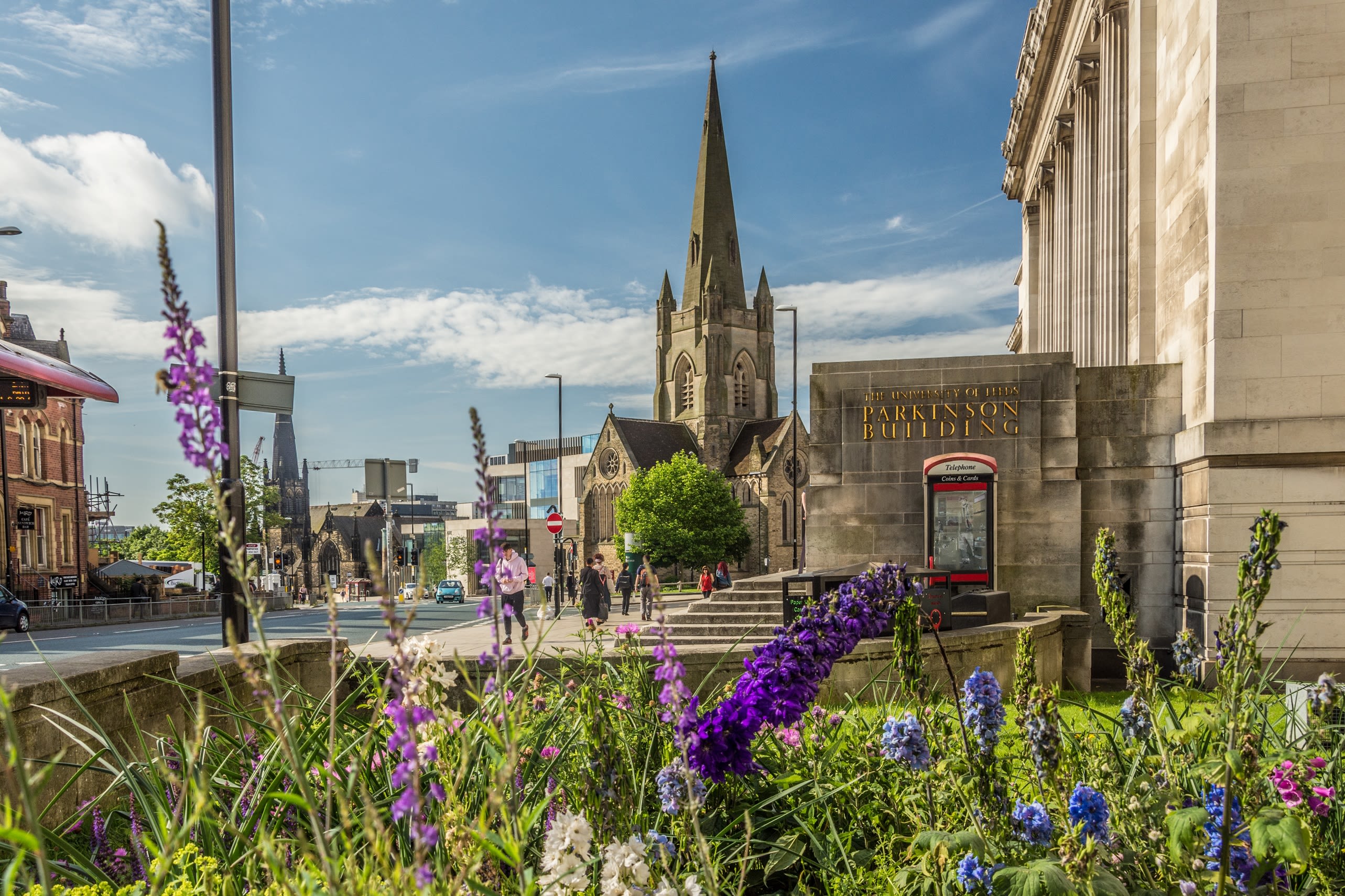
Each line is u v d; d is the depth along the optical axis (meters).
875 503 16.61
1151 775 3.10
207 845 2.71
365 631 24.45
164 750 3.22
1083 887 2.35
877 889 2.82
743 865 2.60
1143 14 17.59
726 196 105.56
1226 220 13.35
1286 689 3.74
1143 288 17.44
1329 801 2.69
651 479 77.75
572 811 2.94
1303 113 13.07
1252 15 13.24
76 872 2.79
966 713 3.01
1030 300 33.81
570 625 16.92
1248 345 13.25
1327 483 12.77
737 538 79.00
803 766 3.79
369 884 1.85
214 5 10.73
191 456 1.50
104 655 6.13
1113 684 13.66
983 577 15.41
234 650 1.62
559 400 54.03
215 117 10.75
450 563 90.75
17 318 46.44
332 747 1.94
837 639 3.09
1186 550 14.54
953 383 16.36
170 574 61.56
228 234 10.75
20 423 42.31
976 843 2.55
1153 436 15.60
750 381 105.50
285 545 122.31
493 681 2.14
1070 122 27.16
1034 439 15.90
